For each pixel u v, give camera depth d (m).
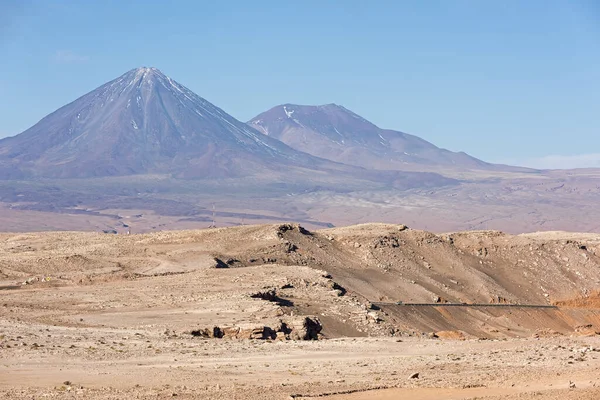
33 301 162.38
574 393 71.69
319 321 152.00
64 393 72.56
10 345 99.44
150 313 148.50
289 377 84.56
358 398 72.19
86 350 99.69
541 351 103.44
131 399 70.12
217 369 89.56
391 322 172.12
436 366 91.62
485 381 79.81
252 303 155.38
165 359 96.50
